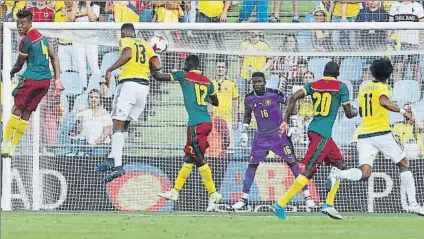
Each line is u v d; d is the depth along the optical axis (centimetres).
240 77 4731
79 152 4678
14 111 4253
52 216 4088
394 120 4675
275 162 4634
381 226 3797
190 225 3747
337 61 4738
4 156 4294
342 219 4081
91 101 4700
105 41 4703
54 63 4272
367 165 4056
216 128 4666
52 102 4678
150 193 4669
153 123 4706
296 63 4753
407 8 4862
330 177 4025
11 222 3766
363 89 4062
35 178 4631
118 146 4212
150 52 4200
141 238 3300
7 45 4591
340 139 4675
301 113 4644
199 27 4509
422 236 3438
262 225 3788
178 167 4691
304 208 4591
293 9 5109
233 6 5238
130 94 4169
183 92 4241
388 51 4712
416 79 4691
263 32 4609
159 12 5000
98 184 4666
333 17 4938
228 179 4644
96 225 3703
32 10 5053
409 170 4334
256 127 4681
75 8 5066
